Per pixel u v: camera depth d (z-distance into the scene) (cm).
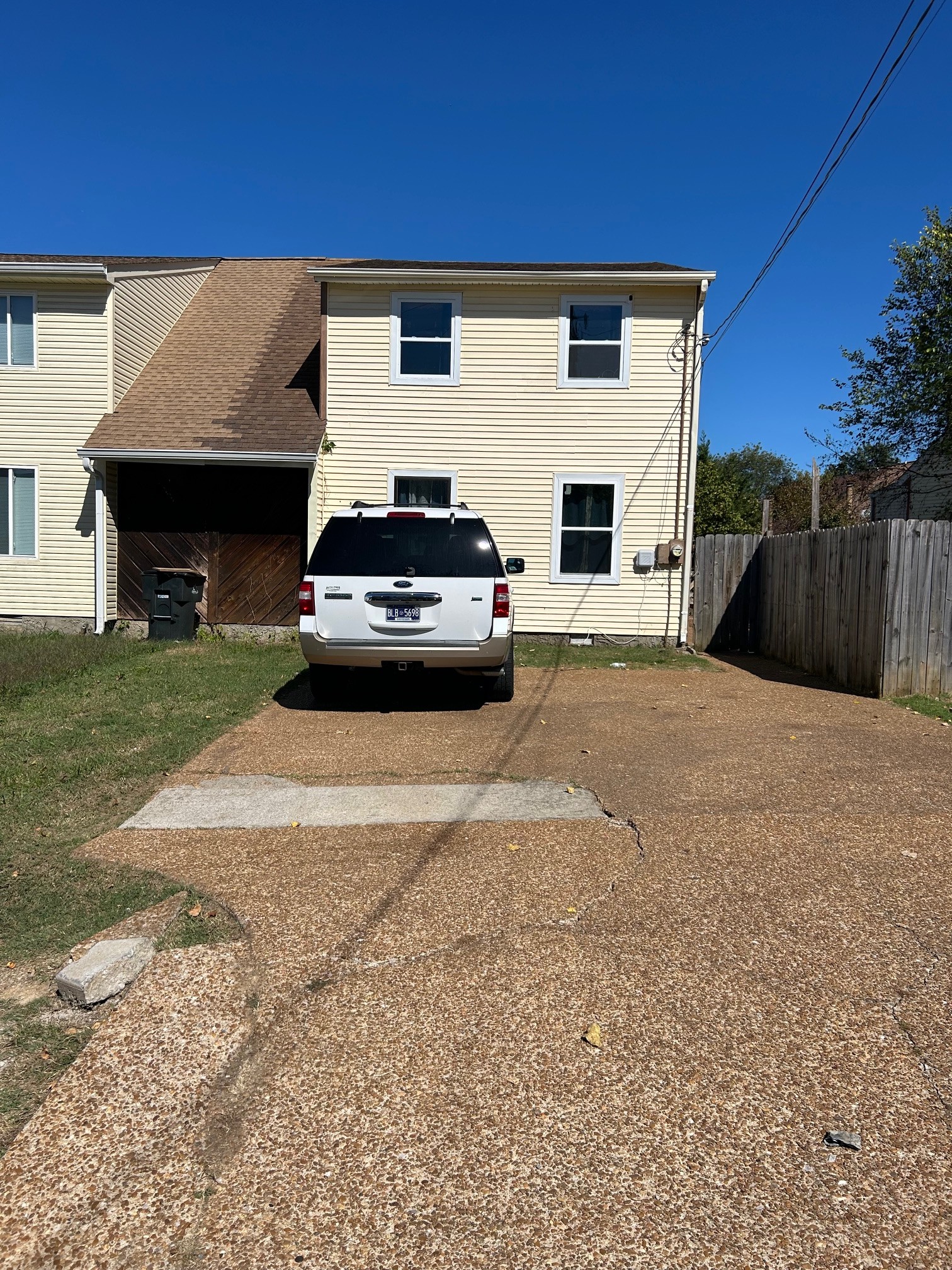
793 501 3131
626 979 310
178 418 1302
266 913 363
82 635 1251
